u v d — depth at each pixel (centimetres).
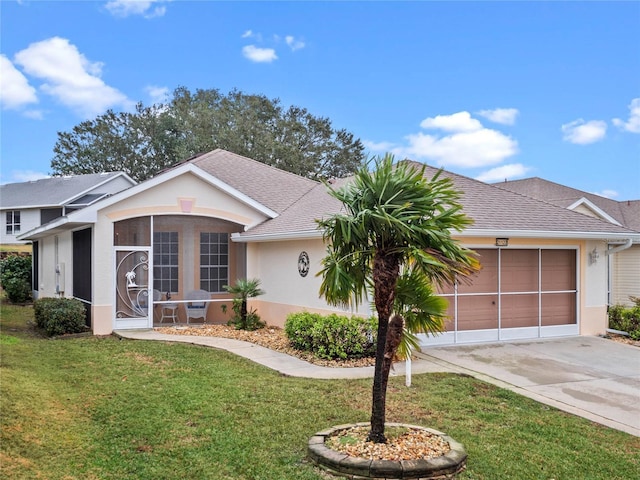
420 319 659
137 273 1569
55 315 1465
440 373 1045
